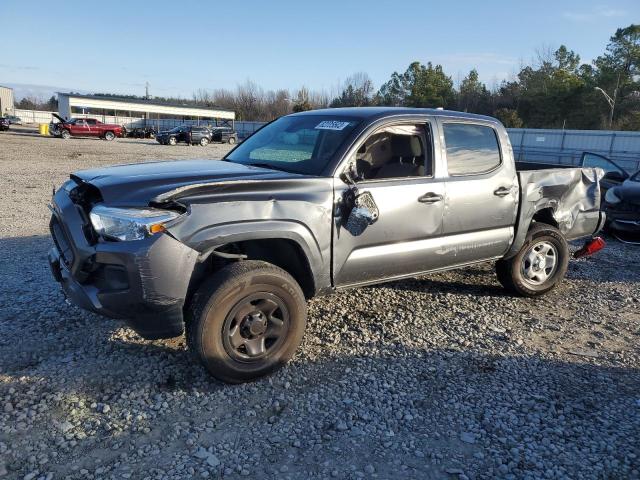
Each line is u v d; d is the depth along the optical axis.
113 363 3.77
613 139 31.28
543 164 6.30
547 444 3.08
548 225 5.45
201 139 41.84
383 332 4.54
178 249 3.16
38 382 3.48
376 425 3.20
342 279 3.96
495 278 6.20
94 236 3.26
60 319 4.45
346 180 3.86
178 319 3.27
